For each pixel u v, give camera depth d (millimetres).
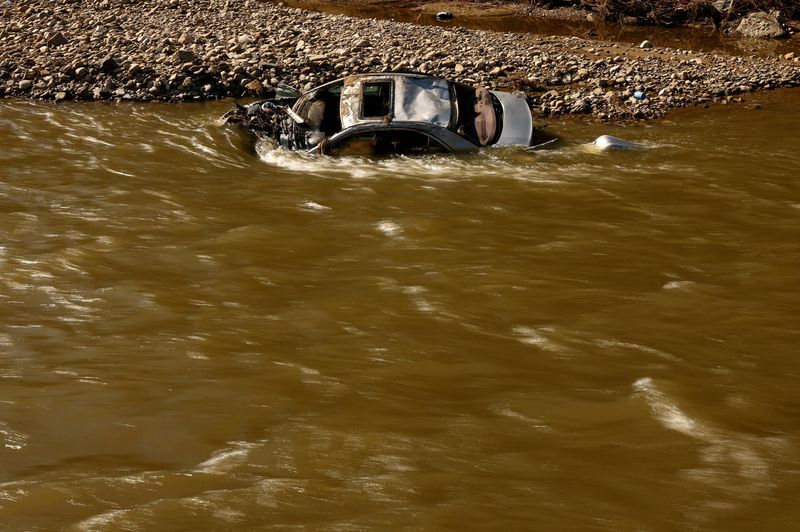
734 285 8367
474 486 5133
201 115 14875
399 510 4895
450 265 8773
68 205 10430
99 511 4898
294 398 6195
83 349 6918
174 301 7859
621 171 12023
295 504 4957
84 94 15836
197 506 4934
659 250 9273
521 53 19312
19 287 8055
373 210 10375
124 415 5949
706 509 4938
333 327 7375
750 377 6602
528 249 9234
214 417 5926
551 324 7492
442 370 6648
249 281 8352
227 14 22047
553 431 5785
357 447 5551
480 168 11883
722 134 14258
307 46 19000
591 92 16656
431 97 12320
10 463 5387
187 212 10273
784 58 20375
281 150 12492
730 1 24562
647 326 7477
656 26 24766
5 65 16719
